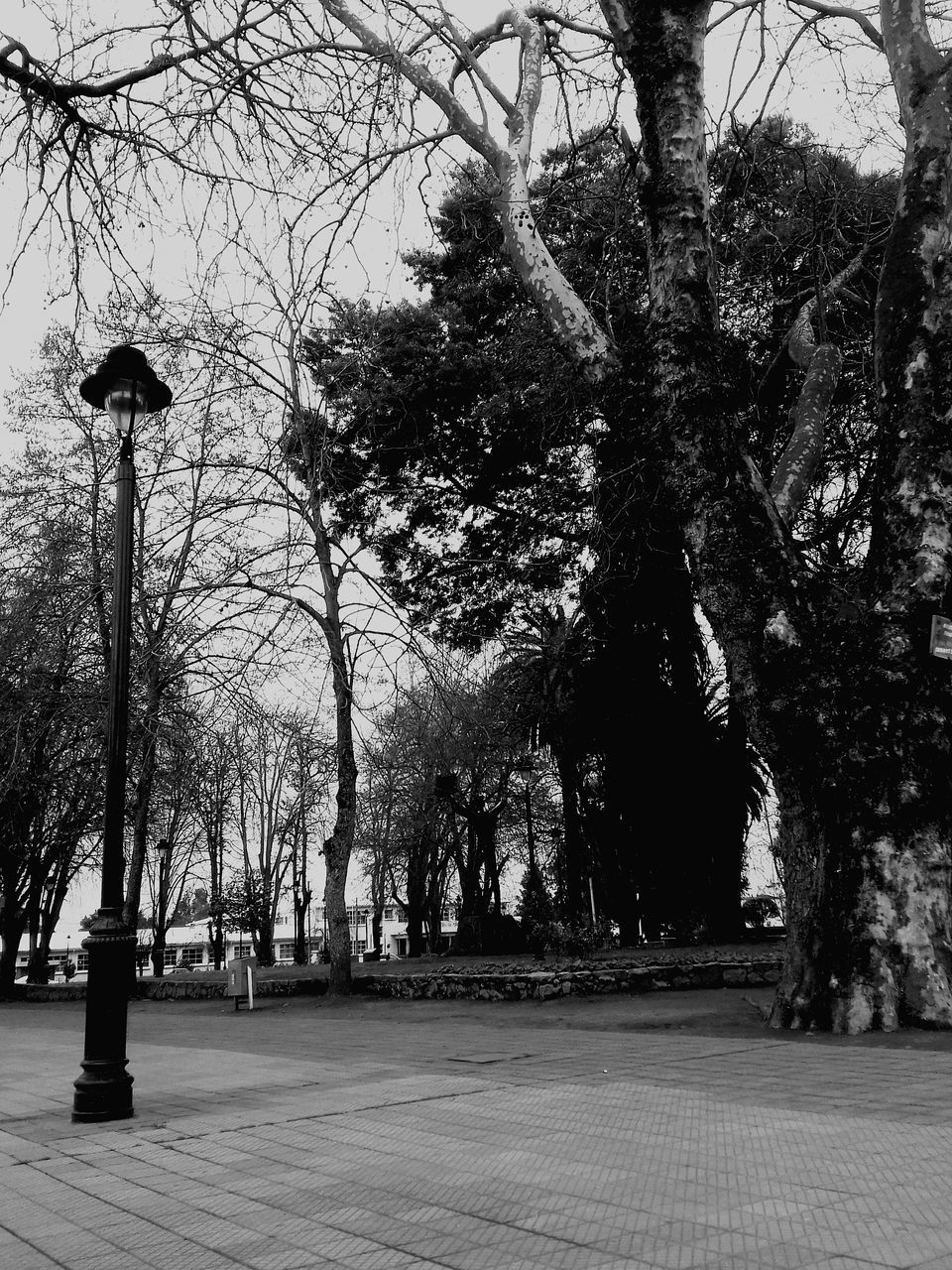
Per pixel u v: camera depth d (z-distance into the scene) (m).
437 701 23.69
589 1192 4.31
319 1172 5.02
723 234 16.72
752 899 36.50
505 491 23.67
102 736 23.97
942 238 10.48
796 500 11.38
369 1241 3.82
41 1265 3.85
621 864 28.59
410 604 23.95
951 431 10.03
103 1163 5.64
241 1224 4.20
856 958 9.16
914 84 10.77
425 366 21.53
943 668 9.58
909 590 9.73
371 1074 8.45
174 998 24.66
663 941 27.94
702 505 10.52
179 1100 7.70
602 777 28.58
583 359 11.77
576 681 27.55
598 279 15.88
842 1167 4.45
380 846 45.69
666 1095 6.47
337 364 20.78
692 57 11.17
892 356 10.47
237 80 11.02
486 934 32.81
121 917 7.50
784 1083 6.68
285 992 21.58
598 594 23.95
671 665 27.66
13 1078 9.98
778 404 20.27
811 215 15.88
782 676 9.82
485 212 21.06
